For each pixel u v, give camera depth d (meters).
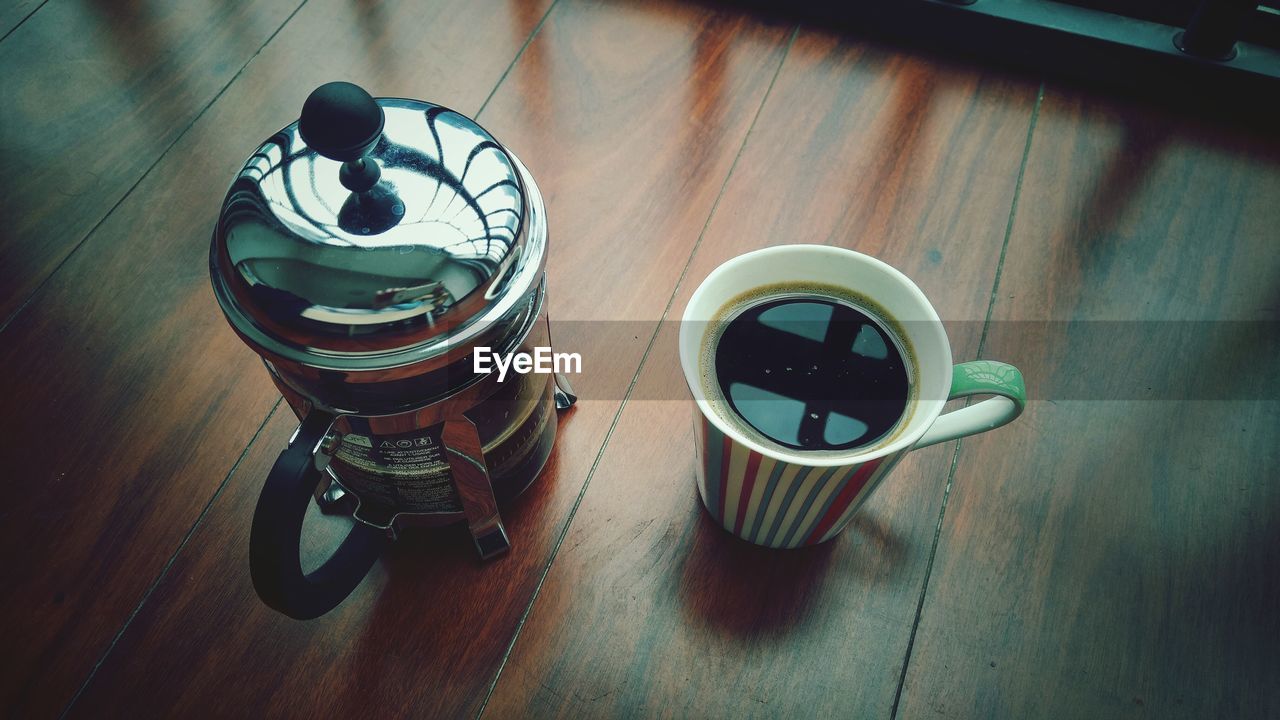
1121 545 0.40
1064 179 0.50
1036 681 0.38
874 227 0.49
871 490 0.35
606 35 0.56
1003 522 0.41
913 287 0.35
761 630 0.39
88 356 0.45
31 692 0.37
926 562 0.40
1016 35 0.54
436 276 0.29
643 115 0.53
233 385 0.44
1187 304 0.46
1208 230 0.49
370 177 0.29
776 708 0.37
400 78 0.54
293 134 0.31
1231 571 0.40
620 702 0.37
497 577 0.40
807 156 0.51
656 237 0.48
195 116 0.52
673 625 0.39
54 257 0.47
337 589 0.35
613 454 0.43
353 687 0.38
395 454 0.35
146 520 0.41
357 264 0.29
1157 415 0.43
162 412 0.43
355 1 0.57
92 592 0.39
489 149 0.32
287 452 0.31
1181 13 0.53
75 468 0.42
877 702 0.37
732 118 0.52
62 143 0.51
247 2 0.57
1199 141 0.52
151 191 0.50
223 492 0.41
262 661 0.38
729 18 0.57
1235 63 0.51
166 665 0.38
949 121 0.52
